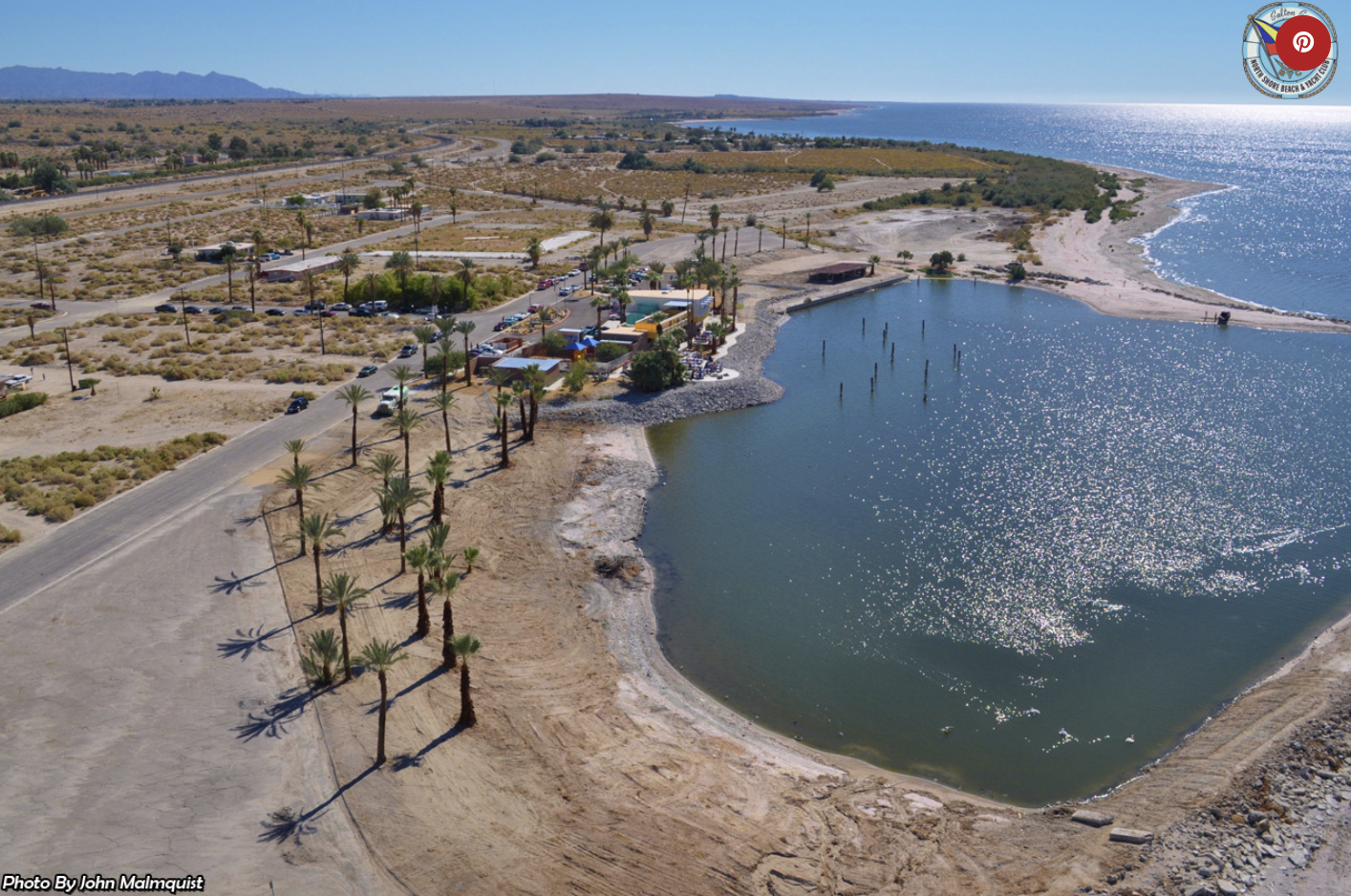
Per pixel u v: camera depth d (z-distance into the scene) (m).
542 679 48.16
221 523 63.03
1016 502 72.19
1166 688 49.28
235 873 34.47
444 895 33.94
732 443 86.56
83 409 86.94
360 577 56.59
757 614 56.97
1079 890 34.62
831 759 43.88
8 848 34.97
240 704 44.12
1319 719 44.16
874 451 84.31
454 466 75.56
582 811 38.31
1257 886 34.66
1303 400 95.56
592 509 69.88
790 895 34.31
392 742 41.97
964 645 53.56
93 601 52.81
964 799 41.06
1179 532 66.50
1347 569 60.91
